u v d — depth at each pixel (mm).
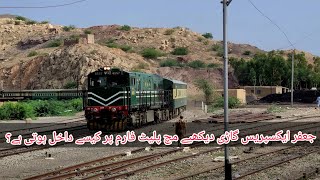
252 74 140500
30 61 137250
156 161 21828
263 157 23281
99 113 34094
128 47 170875
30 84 130750
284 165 20766
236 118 49938
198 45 198750
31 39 198125
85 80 120625
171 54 184625
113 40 199500
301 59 161000
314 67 175625
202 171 18781
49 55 134875
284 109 68375
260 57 150875
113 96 33969
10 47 198250
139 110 37094
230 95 83938
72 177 17484
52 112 60094
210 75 128875
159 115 43250
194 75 129000
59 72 127875
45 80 128125
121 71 34344
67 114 61219
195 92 108312
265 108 71562
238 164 21047
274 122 46406
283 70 142250
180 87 54656
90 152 24828
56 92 79500
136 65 134250
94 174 18047
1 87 133125
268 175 18328
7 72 138000
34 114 57250
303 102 90688
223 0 15953
